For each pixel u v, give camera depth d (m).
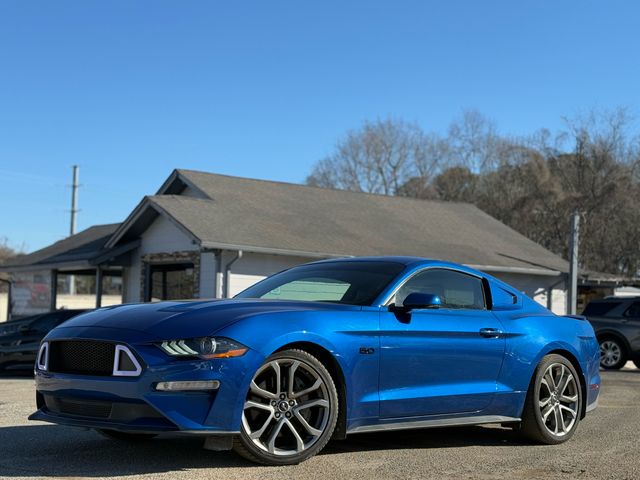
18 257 27.12
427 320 5.76
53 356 5.11
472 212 29.69
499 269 23.56
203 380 4.65
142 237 21.55
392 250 21.64
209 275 19.38
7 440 6.18
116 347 4.76
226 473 4.85
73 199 52.88
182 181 22.34
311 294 6.01
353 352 5.27
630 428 7.50
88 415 4.91
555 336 6.65
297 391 5.07
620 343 17.23
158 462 5.21
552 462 5.66
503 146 48.09
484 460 5.64
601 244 40.00
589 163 42.56
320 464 5.25
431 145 51.47
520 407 6.33
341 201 25.48
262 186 24.05
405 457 5.65
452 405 5.84
